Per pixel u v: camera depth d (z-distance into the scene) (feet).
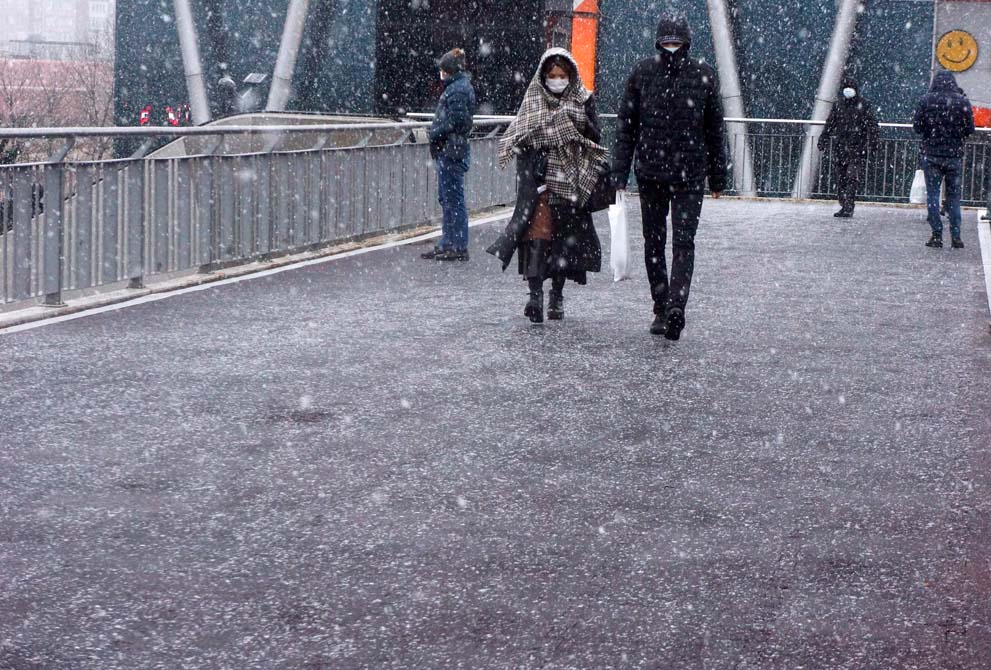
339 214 46.26
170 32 94.43
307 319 31.76
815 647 12.60
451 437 20.61
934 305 36.01
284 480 18.06
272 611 13.38
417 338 29.45
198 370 25.43
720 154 29.09
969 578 14.58
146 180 35.06
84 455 19.17
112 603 13.55
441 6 89.71
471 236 52.80
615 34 84.64
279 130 40.81
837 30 81.25
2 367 25.34
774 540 15.80
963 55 79.41
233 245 39.58
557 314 32.40
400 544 15.48
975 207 74.38
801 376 25.93
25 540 15.43
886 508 17.19
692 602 13.74
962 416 22.63
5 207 29.84
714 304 35.55
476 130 63.46
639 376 25.61
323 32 92.38
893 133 77.82
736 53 82.94
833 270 43.83
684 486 18.11
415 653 12.37
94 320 30.94
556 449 20.01
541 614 13.35
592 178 30.86
